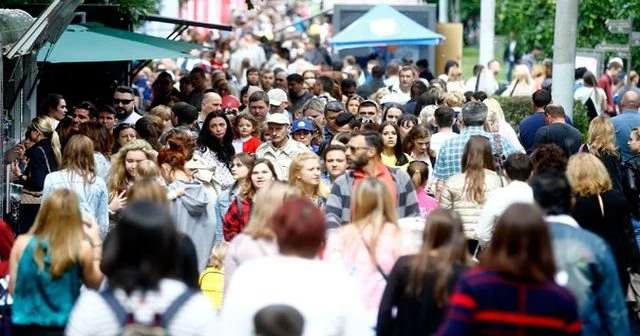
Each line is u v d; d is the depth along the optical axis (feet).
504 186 81.15
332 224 78.38
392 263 64.75
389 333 58.75
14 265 63.98
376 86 168.55
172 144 88.79
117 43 130.31
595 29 212.43
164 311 47.73
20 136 106.01
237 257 64.13
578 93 167.53
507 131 114.62
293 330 46.14
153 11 172.35
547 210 61.41
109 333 47.60
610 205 76.28
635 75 197.88
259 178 84.38
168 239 48.08
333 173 87.66
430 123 121.19
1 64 89.97
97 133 97.86
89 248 63.57
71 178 83.51
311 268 51.60
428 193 99.19
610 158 95.40
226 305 51.37
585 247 59.93
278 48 255.70
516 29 260.01
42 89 144.77
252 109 122.31
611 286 60.08
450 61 199.00
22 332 63.77
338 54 228.63
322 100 131.34
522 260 50.08
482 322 50.29
